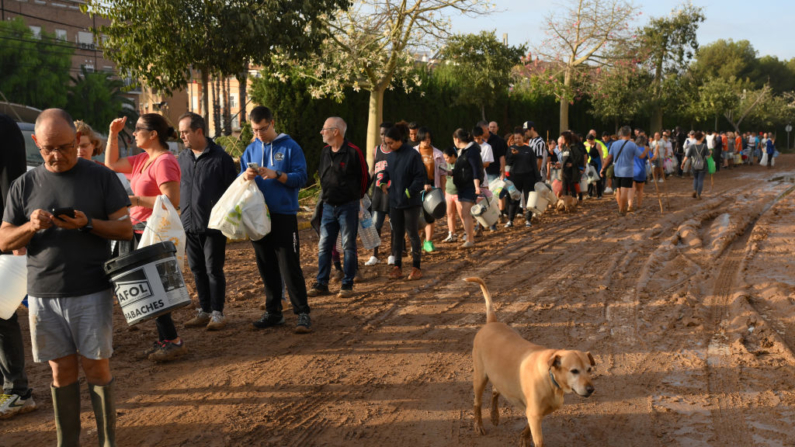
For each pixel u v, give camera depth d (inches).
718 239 418.0
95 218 138.8
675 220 512.1
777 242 404.5
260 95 737.6
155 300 155.3
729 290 300.8
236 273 348.5
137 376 204.5
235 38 562.9
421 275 336.5
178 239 203.5
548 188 500.7
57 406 143.6
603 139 765.3
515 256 386.6
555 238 445.7
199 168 237.9
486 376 165.0
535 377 140.3
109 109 1747.0
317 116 769.6
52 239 135.6
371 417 177.6
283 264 245.0
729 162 1269.7
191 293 305.0
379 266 362.6
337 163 287.3
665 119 1850.4
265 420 175.0
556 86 1266.0
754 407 180.2
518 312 274.4
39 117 133.9
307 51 625.3
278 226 242.1
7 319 166.2
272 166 243.9
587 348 230.2
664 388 195.5
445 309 280.2
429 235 401.1
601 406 183.3
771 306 273.9
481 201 439.2
